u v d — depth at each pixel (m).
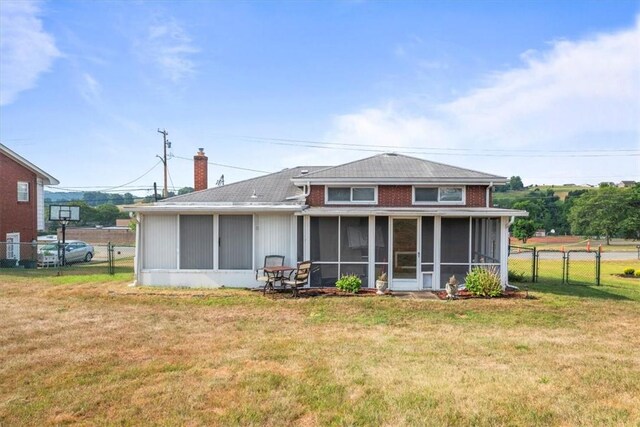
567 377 6.35
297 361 7.04
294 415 5.11
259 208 13.84
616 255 38.25
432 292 13.55
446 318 10.36
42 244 22.89
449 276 14.09
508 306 11.59
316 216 14.23
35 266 23.00
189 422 4.92
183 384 6.04
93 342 8.14
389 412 5.17
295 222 14.27
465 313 10.86
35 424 4.89
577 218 69.44
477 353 7.55
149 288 13.84
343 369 6.65
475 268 13.69
